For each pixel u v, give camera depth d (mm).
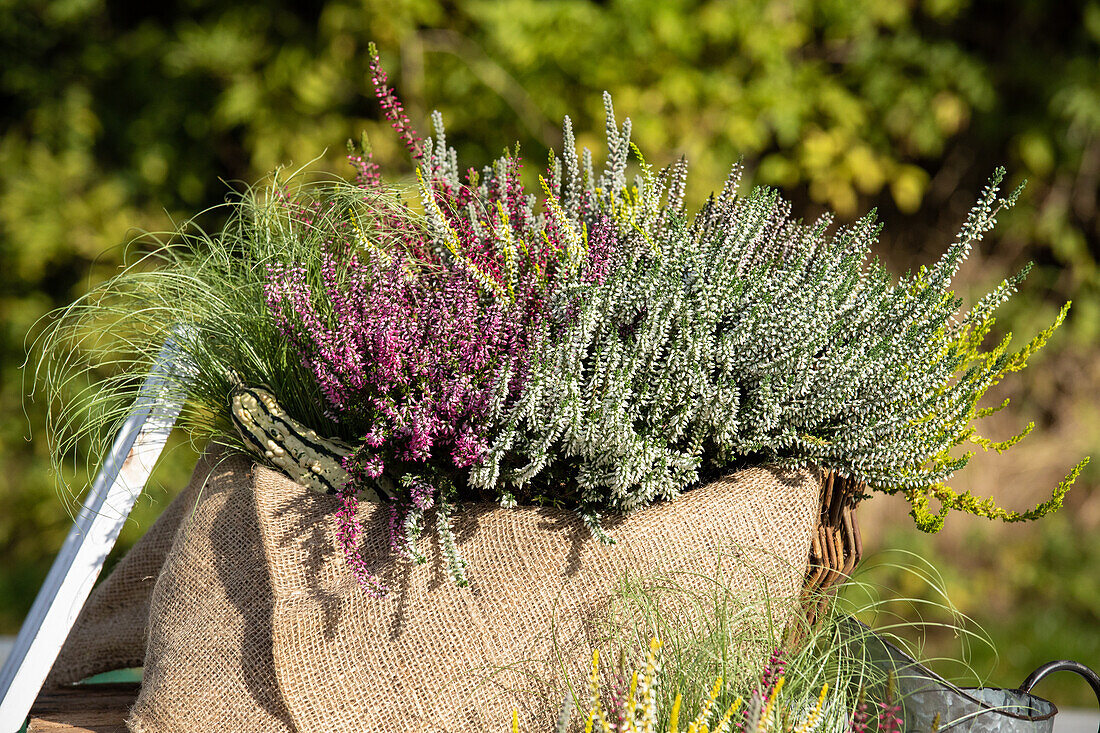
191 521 1856
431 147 1942
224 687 1774
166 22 4004
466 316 1779
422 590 1767
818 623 1821
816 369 1795
